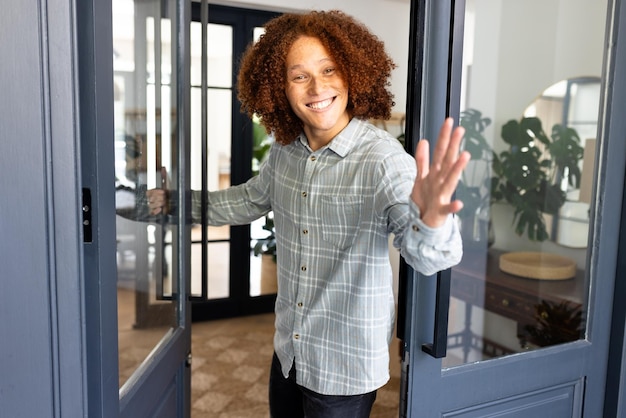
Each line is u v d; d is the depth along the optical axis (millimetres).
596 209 1659
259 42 1318
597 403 1729
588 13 1893
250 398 2688
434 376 1417
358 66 1205
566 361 1646
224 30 3654
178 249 1501
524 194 2064
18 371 950
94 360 998
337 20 1244
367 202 1184
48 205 926
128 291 1193
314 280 1286
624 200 1653
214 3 3547
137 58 1224
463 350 1761
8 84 893
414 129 1308
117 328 1069
